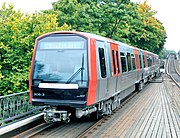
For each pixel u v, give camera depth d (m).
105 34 23.34
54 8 23.05
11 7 14.96
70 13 22.62
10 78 12.53
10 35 13.46
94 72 8.16
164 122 9.76
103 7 24.45
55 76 8.11
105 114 10.43
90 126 9.02
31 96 8.35
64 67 8.12
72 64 8.08
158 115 11.02
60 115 8.17
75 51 8.15
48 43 8.42
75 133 8.14
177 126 9.18
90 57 8.03
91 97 8.02
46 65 8.28
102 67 9.03
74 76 7.96
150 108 12.70
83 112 8.36
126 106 13.24
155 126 9.15
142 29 32.62
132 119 10.20
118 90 11.55
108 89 9.80
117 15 24.34
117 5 24.83
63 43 8.29
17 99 8.45
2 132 6.98
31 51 13.21
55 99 8.09
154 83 27.55
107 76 9.52
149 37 36.62
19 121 8.13
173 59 96.31
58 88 8.02
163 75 41.25
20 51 13.28
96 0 25.25
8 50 12.93
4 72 12.87
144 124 9.41
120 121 9.85
